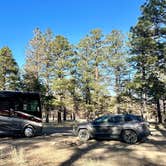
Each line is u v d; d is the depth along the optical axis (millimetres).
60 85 53281
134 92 44688
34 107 23391
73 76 54844
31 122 23062
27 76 55469
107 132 19734
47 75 57594
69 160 13102
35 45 64562
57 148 16234
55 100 54344
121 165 12328
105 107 56281
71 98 56250
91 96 54625
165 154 14703
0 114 22750
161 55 40938
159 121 43219
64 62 53844
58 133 26250
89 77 53844
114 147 16812
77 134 20531
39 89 53844
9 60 52469
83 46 55344
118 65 54438
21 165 12094
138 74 42031
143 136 19281
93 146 17156
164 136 24000
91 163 12172
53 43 55875
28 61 64375
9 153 14570
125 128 19312
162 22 41219
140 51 41906
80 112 61344
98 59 54219
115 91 55781
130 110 58031
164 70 40844
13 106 22953
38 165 12211
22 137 22938
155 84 41125
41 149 15930
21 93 23312
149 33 41531
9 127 22672
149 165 12508
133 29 42000
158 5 40812
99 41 55625
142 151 15438
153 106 57688
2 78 52125
